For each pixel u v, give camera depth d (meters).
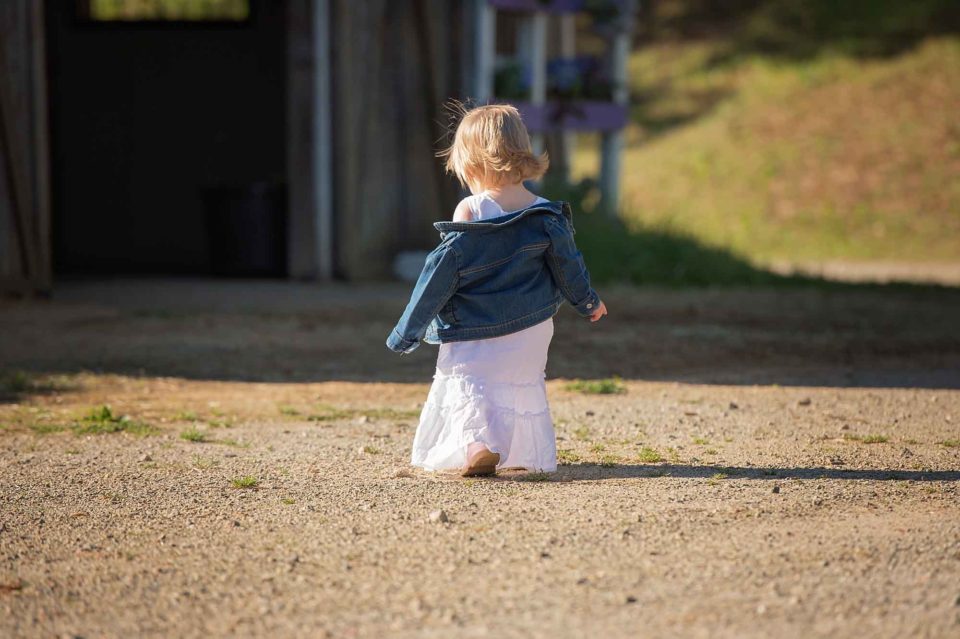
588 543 5.76
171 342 13.92
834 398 10.56
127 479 7.30
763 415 9.66
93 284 21.34
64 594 5.14
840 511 6.37
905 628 4.59
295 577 5.31
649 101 46.34
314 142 21.69
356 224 22.03
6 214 17.64
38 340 13.87
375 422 9.40
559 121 24.00
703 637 4.51
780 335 15.23
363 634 4.61
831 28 47.59
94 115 26.70
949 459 7.89
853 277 27.30
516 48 25.31
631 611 4.80
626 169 42.09
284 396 10.64
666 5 52.19
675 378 11.84
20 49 17.48
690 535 5.88
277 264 23.19
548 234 7.11
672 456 7.99
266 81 26.39
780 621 4.67
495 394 7.20
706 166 41.00
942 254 34.09
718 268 23.47
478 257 7.02
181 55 26.55
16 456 8.02
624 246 23.95
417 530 6.03
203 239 26.83
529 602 4.92
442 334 7.09
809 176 39.34
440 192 23.06
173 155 26.73
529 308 7.13
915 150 39.62
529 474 7.39
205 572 5.41
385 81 22.27
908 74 43.62
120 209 26.88
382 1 21.94
